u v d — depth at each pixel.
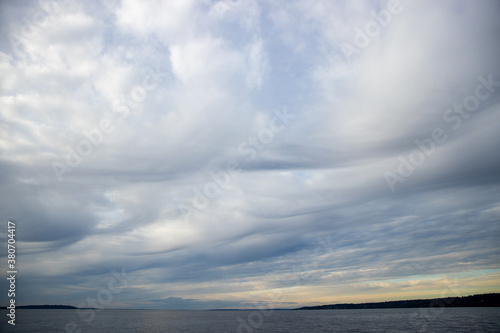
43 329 84.44
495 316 99.00
